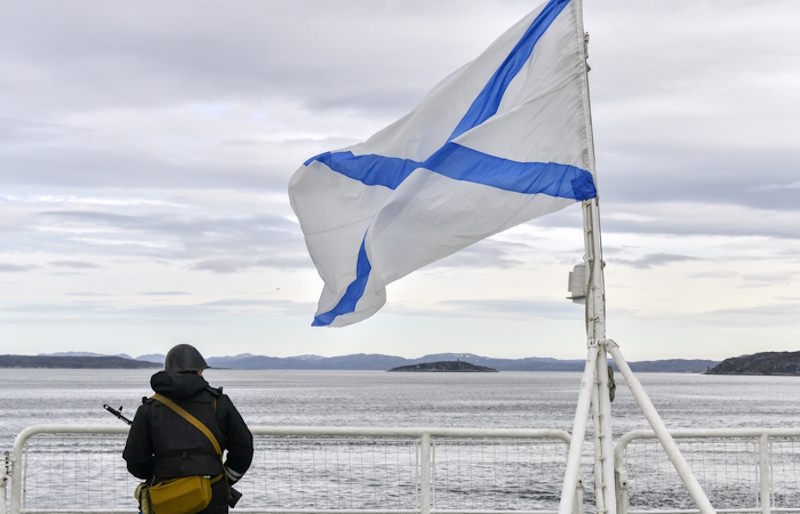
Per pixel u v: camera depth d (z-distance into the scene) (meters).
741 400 188.88
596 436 7.57
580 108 7.91
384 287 8.14
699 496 6.87
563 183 7.86
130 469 7.68
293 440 10.66
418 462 10.14
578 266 7.79
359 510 10.25
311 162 9.06
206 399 7.66
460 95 8.73
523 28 8.42
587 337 7.70
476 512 10.20
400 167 8.93
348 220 9.08
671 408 143.75
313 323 9.20
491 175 8.02
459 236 8.04
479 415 114.31
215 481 7.59
